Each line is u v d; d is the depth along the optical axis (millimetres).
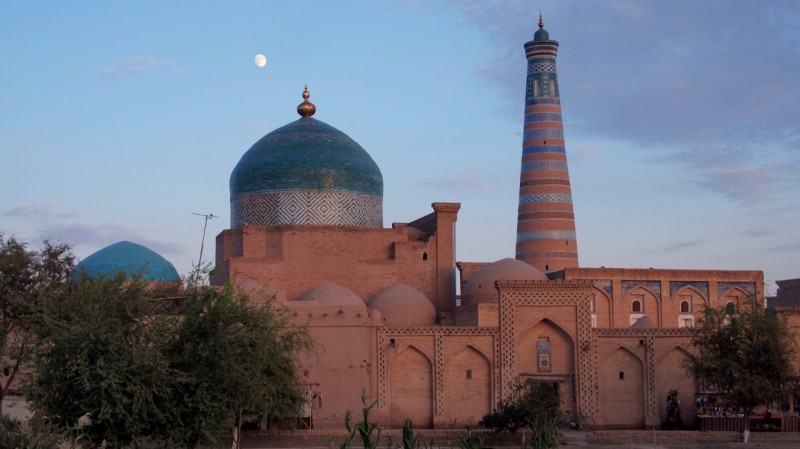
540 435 22594
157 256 51375
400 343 44875
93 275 49156
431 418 44750
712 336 42188
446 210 52219
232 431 34875
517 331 45406
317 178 52875
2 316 40500
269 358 35094
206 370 31859
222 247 52188
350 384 44062
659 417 45312
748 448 38125
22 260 41000
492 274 50438
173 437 31328
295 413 37844
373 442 18109
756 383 40438
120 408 29922
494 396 44938
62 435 24688
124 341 31000
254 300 43562
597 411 45156
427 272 51656
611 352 45719
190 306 33656
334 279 50812
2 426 24328
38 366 30609
